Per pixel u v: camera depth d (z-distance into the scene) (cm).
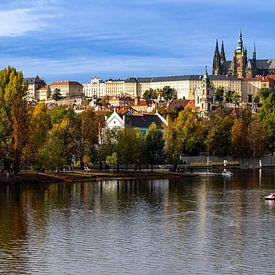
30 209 14700
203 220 13338
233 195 17925
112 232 11969
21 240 11194
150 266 9544
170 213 14300
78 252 10350
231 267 9481
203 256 10106
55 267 9481
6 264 9625
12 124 19912
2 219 13288
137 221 13188
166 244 10938
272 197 16812
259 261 9812
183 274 9150
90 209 14825
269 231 12094
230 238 11438
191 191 19088
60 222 12988
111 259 9925
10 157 19800
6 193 17700
